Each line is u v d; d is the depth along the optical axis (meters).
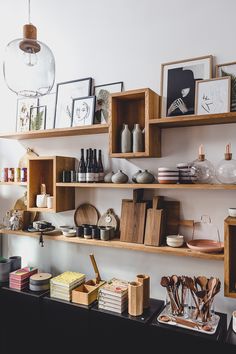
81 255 2.37
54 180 2.19
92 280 2.17
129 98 2.00
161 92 2.00
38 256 2.57
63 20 2.45
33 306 2.12
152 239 1.91
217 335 1.57
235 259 1.81
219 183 1.83
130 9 2.18
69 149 2.42
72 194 2.37
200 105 1.78
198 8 1.95
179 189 2.00
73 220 2.41
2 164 2.76
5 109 2.74
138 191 2.05
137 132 1.90
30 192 2.35
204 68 1.89
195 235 1.94
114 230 2.15
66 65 2.42
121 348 1.79
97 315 1.87
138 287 1.80
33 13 2.59
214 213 1.90
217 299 1.89
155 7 2.09
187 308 1.77
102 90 2.25
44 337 2.08
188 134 1.96
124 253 2.19
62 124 2.38
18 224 2.48
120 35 2.21
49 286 2.23
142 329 1.72
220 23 1.88
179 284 1.76
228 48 1.85
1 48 2.77
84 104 2.25
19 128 2.62
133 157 1.99
